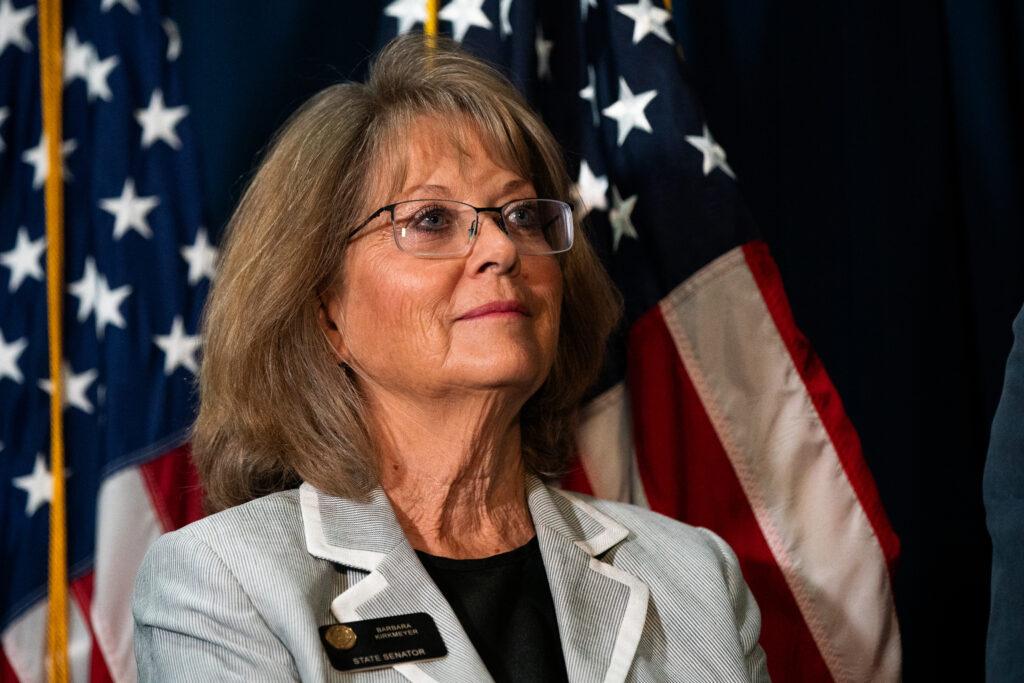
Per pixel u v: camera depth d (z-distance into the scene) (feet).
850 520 15.55
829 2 18.80
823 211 18.52
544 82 16.44
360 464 12.02
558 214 12.95
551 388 14.07
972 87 18.43
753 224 16.02
